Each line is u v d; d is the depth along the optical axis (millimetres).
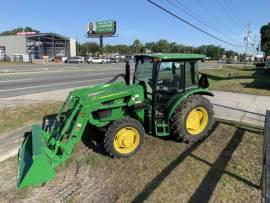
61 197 4492
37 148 5082
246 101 12102
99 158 5797
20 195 4531
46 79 20312
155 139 6820
